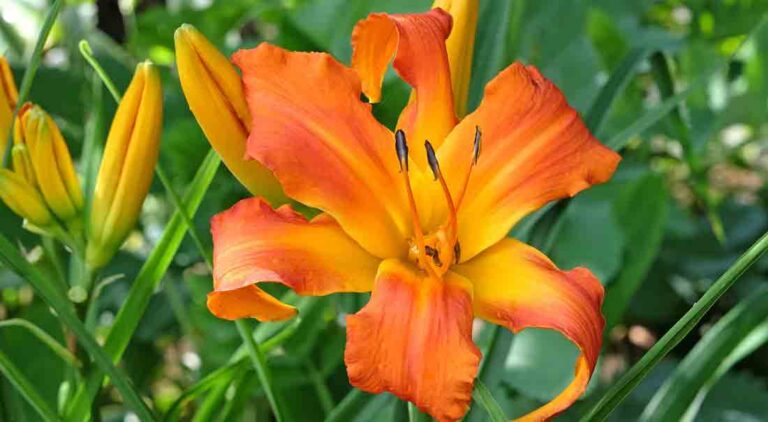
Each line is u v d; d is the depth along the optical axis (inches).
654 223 29.0
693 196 47.3
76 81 33.2
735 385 35.6
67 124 33.2
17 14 37.2
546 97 21.0
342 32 29.5
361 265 20.4
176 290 34.5
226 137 21.4
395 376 19.0
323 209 20.0
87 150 26.5
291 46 30.3
